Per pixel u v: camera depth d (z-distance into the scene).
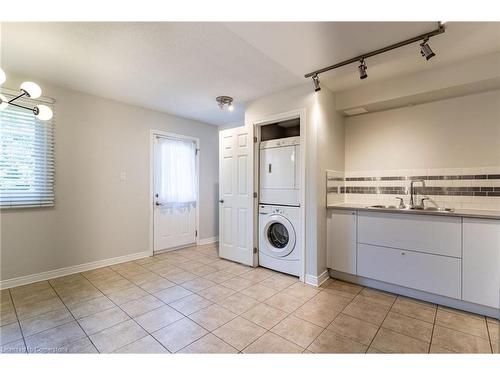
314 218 2.67
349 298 2.35
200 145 4.46
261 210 3.21
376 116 3.05
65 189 2.95
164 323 1.94
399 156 2.89
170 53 2.16
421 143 2.75
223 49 2.09
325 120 2.79
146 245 3.71
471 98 2.47
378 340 1.72
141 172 3.66
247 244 3.29
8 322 1.95
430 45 1.95
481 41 1.90
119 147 3.42
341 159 3.18
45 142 2.78
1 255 2.55
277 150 3.06
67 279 2.82
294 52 2.06
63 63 2.34
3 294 2.44
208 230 4.61
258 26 1.72
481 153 2.43
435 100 2.64
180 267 3.24
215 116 4.14
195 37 1.92
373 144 3.07
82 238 3.08
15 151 2.59
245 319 2.00
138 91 3.03
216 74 2.55
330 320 1.98
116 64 2.36
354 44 1.93
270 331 1.83
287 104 2.88
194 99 3.30
